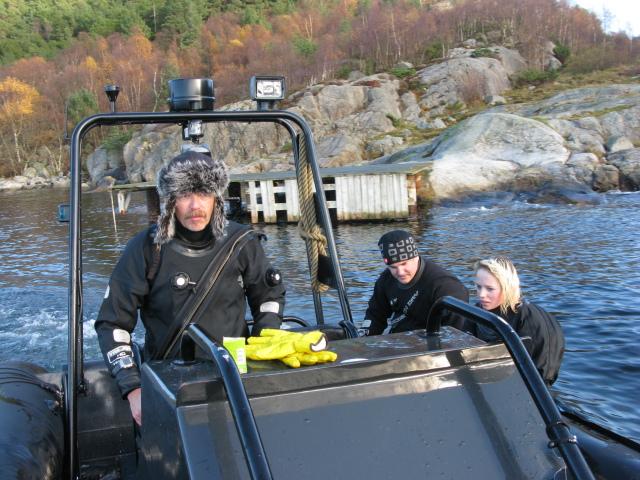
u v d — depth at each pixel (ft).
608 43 224.33
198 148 11.35
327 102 177.27
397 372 7.45
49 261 60.80
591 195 83.87
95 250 68.39
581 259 46.70
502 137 100.01
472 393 7.52
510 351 7.33
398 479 6.75
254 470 5.71
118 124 12.21
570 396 21.67
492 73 189.47
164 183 9.25
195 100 12.30
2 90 288.92
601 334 28.53
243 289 10.00
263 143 173.58
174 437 6.72
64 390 11.95
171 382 7.16
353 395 7.25
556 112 121.49
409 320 14.43
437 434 7.14
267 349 7.52
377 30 249.14
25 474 8.72
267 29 356.79
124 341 9.42
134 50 343.26
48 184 233.96
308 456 6.75
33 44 405.80
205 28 353.10
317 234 12.80
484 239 59.31
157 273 9.49
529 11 241.14
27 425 9.88
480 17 247.50
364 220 80.64
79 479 11.10
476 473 6.94
